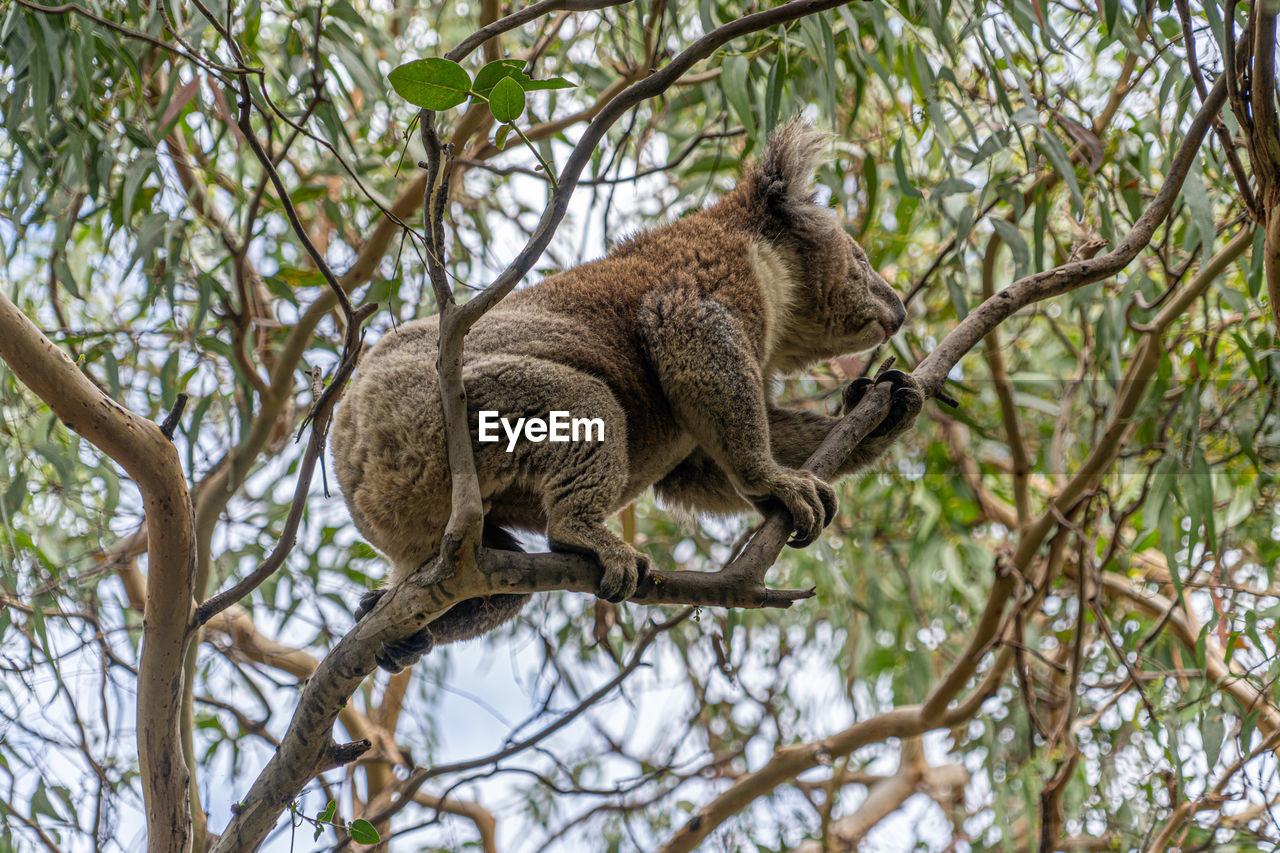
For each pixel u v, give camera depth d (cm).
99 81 492
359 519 341
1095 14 488
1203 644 449
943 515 668
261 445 499
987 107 570
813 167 430
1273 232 305
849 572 703
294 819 303
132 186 442
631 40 597
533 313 352
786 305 423
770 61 531
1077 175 563
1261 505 559
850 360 578
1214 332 547
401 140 554
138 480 267
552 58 605
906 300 526
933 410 671
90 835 471
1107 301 522
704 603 297
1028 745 534
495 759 484
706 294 369
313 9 484
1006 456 734
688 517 430
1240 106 301
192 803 461
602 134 254
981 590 687
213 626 594
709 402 341
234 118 456
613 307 364
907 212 605
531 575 282
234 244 504
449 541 260
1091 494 539
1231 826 461
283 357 496
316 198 538
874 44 580
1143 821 531
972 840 610
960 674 558
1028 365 696
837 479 389
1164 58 455
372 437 321
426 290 595
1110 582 609
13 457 468
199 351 540
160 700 286
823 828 639
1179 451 508
